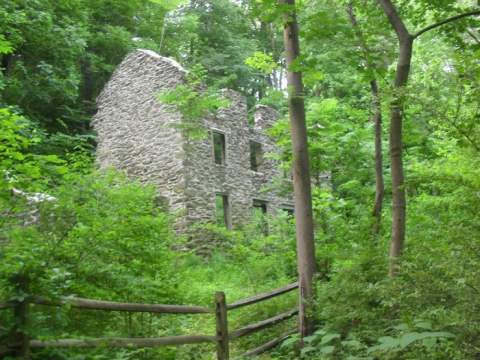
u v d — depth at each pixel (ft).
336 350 15.58
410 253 13.98
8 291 10.60
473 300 10.75
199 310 16.47
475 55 14.90
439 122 14.85
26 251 11.30
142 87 55.62
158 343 14.10
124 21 77.61
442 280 11.60
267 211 62.75
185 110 43.06
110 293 15.99
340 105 47.62
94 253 15.97
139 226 18.88
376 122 24.31
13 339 10.34
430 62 34.53
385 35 21.68
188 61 84.02
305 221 19.66
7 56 55.47
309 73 20.75
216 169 54.95
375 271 17.48
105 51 73.56
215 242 50.26
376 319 15.48
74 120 65.57
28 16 52.70
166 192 51.21
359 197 34.86
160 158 52.42
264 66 25.67
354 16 23.94
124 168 55.47
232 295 30.17
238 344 20.92
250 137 61.87
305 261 19.38
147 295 17.76
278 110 72.95
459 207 14.46
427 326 11.29
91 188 17.70
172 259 23.40
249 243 37.19
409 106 15.64
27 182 14.26
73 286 14.23
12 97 55.36
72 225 15.30
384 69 20.68
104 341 12.34
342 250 21.97
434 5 20.40
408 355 11.75
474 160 18.21
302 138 20.11
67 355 11.98
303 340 18.33
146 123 54.44
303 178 19.90
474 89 14.15
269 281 31.86
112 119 58.23
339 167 33.60
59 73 57.93
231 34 92.02
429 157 33.09
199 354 19.11
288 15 20.02
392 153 17.49
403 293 12.47
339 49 20.71
